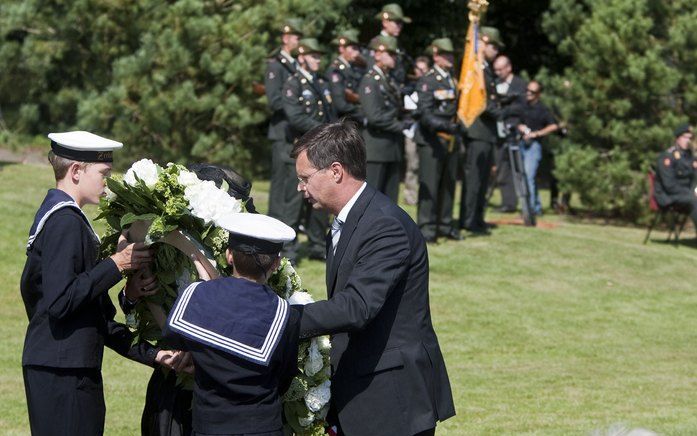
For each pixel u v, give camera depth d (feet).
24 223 71.05
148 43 93.15
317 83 67.36
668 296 69.21
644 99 95.35
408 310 23.89
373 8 123.13
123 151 94.12
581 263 74.33
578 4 100.99
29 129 102.17
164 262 24.21
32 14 97.19
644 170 95.61
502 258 73.67
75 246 23.44
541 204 108.78
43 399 23.66
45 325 23.77
